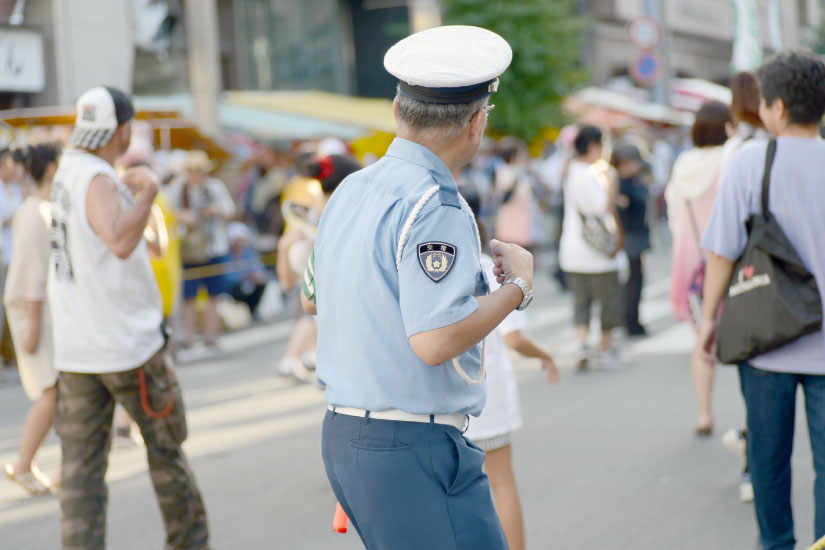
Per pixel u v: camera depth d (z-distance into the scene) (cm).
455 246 381
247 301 2123
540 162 3559
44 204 886
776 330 561
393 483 394
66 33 2495
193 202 1736
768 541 615
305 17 4344
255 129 2809
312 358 1485
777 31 3894
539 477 922
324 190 862
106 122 648
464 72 389
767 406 586
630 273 1664
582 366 1417
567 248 1413
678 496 850
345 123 2880
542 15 3972
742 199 586
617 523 792
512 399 646
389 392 392
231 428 1177
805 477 869
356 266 397
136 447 1101
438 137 399
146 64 2898
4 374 1625
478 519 403
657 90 4138
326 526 823
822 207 565
